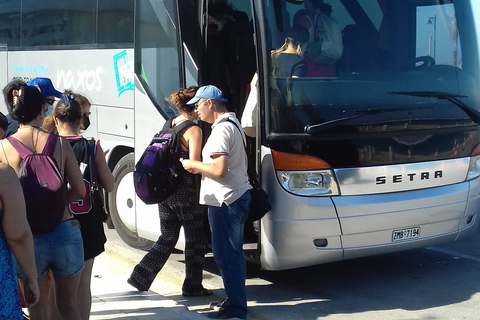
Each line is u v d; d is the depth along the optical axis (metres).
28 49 9.28
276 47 5.67
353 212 5.75
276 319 5.52
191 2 6.21
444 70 6.37
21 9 9.41
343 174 5.71
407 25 6.32
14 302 3.35
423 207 6.06
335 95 5.78
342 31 6.00
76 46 8.30
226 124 5.21
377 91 5.95
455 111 6.27
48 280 4.29
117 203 7.77
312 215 5.65
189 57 6.20
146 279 5.94
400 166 5.94
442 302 5.92
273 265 5.73
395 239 6.02
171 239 5.96
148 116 6.92
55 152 4.05
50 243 3.99
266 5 5.68
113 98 7.65
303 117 5.64
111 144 7.71
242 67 6.73
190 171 5.35
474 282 6.48
